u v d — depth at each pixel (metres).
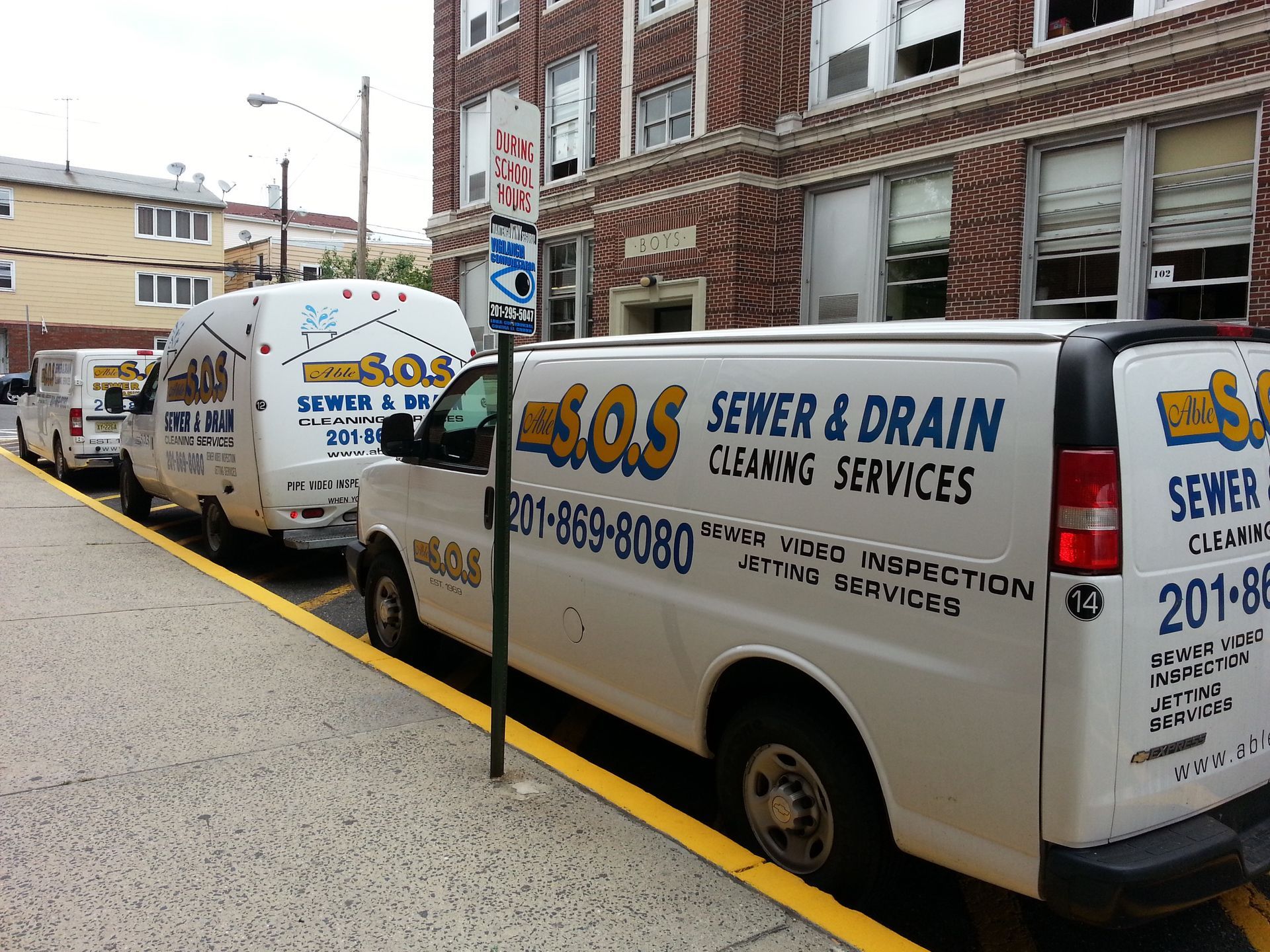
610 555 4.07
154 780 3.87
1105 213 11.70
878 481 3.03
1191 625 2.73
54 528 9.69
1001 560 2.68
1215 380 2.90
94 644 5.74
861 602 3.04
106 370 14.16
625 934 2.89
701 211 15.84
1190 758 2.77
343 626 7.07
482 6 22.38
